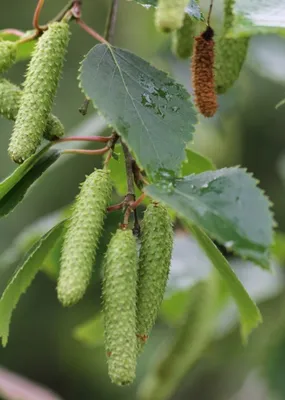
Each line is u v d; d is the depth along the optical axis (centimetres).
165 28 24
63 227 27
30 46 32
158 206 25
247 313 28
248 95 47
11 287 27
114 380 24
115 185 31
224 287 38
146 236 25
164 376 39
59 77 26
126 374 24
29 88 26
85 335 39
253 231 24
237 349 43
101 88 26
